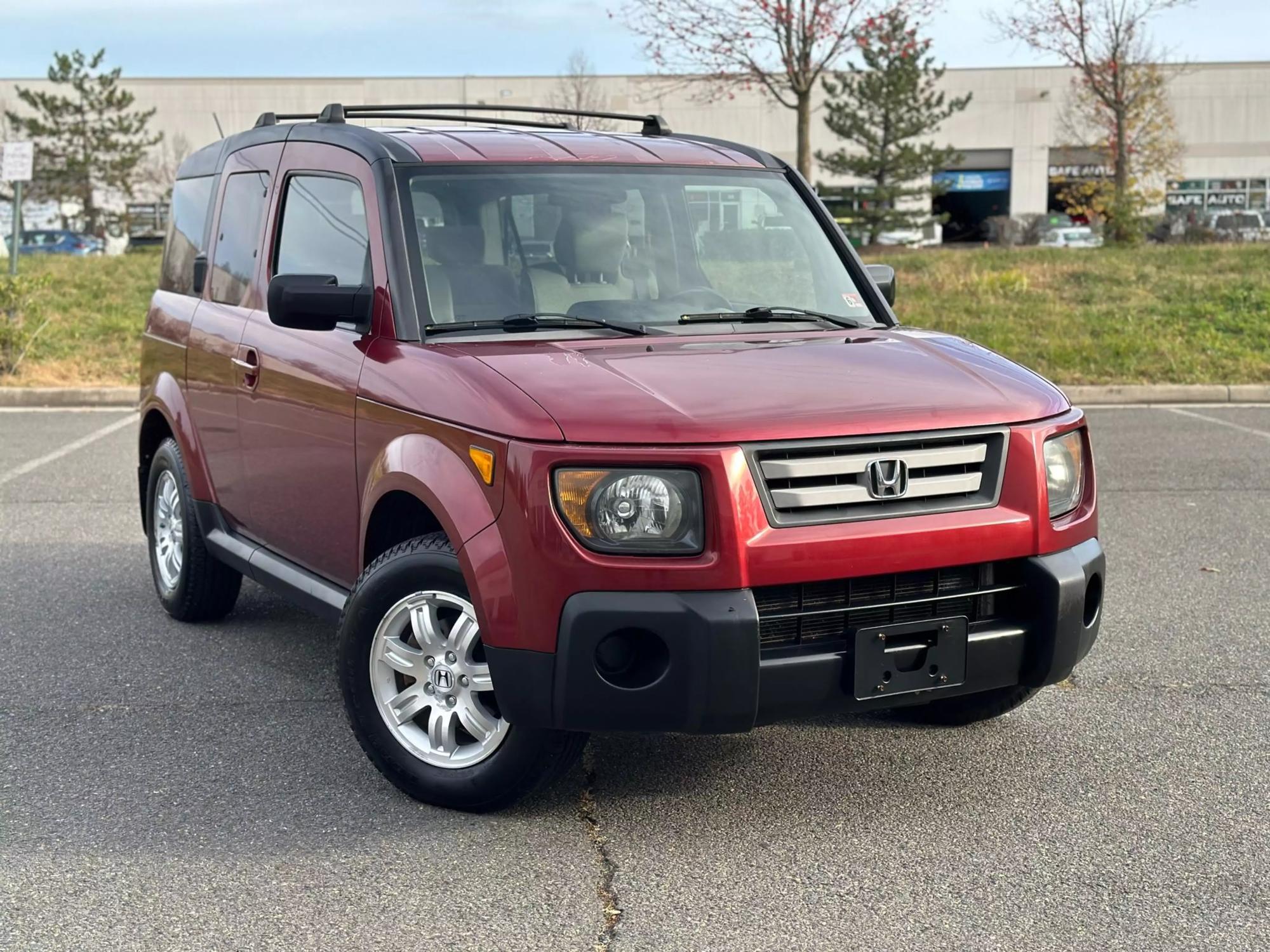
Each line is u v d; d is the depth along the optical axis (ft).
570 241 14.17
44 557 23.11
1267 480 29.63
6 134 181.78
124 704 15.69
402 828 12.17
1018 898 10.78
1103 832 12.08
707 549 10.87
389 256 13.53
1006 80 196.44
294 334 15.01
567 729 11.20
